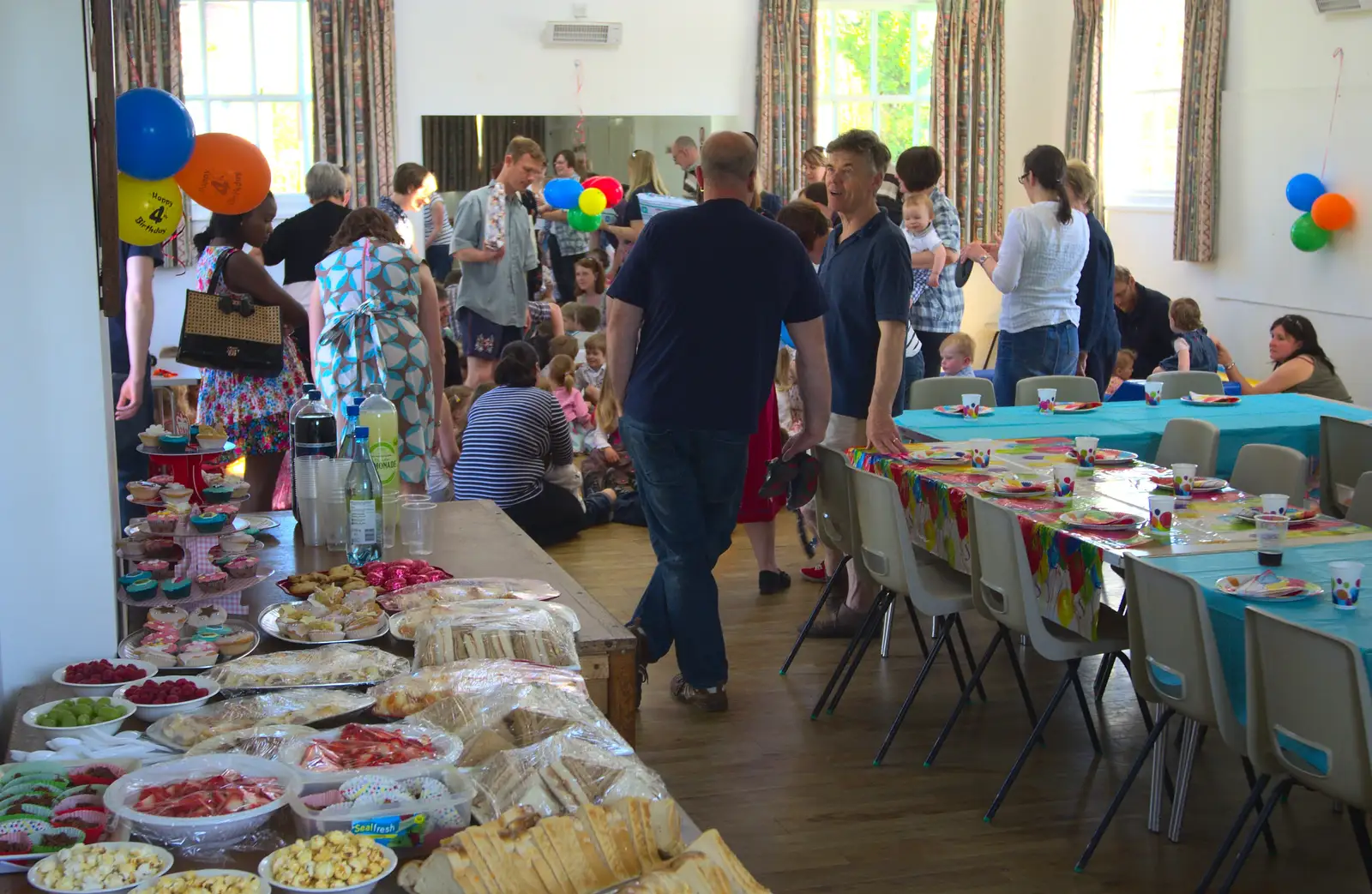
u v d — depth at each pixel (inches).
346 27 355.9
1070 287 225.3
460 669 81.4
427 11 366.6
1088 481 156.9
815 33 382.6
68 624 92.0
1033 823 130.6
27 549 90.7
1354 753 95.0
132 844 60.3
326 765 67.6
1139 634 121.0
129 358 194.5
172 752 73.5
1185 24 346.0
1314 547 127.3
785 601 204.5
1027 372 225.8
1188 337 295.7
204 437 123.5
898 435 165.0
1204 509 143.3
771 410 199.9
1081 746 150.2
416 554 118.6
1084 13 380.2
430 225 338.6
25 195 87.9
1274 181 325.4
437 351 172.6
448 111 372.5
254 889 56.3
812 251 188.1
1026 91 406.9
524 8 372.2
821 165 295.6
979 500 139.4
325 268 162.4
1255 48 329.4
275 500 221.5
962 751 148.6
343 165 362.9
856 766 144.3
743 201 137.4
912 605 161.9
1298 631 98.0
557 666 85.8
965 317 408.2
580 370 287.4
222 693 82.8
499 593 102.9
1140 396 256.4
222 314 167.3
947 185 396.2
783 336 261.3
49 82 87.6
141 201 124.7
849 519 163.3
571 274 354.6
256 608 102.0
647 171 327.9
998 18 392.2
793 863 122.3
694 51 384.2
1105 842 126.5
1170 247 367.9
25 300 88.6
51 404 90.0
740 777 141.5
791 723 156.3
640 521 249.3
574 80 378.6
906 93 402.0
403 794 64.1
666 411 136.7
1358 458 178.5
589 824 58.8
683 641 152.1
